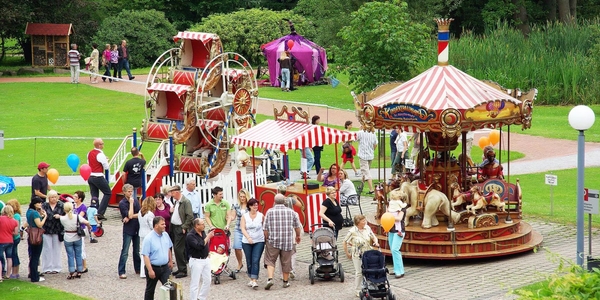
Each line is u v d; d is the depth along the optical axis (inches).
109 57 2073.1
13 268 721.6
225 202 711.7
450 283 663.1
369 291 608.4
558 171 1100.5
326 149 1321.4
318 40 2153.1
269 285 668.1
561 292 446.3
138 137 1424.7
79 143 1369.3
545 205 920.3
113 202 964.0
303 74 2005.4
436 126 716.7
